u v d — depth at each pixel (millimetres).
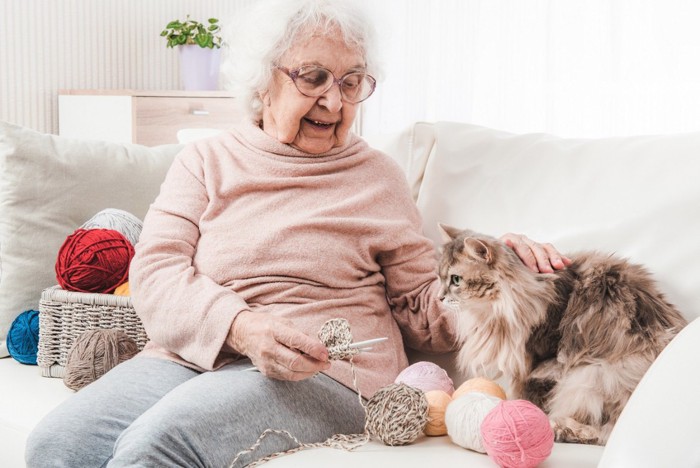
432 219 1706
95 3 4164
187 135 2605
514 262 1358
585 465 1132
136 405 1401
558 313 1317
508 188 1612
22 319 1900
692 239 1333
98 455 1335
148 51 4418
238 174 1607
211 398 1282
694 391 869
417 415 1256
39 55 3965
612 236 1420
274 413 1317
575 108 3887
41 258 1942
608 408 1226
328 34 1528
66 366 1718
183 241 1572
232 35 1687
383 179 1664
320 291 1545
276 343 1311
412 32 4500
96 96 3861
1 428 1582
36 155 1951
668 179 1407
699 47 3430
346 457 1219
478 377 1386
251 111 1672
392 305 1665
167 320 1450
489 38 4191
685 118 3498
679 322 1241
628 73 3676
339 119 1601
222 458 1239
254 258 1536
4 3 3816
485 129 1761
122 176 2037
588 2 3789
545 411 1300
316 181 1598
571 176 1540
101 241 1816
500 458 1117
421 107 4516
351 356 1338
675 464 816
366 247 1587
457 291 1402
